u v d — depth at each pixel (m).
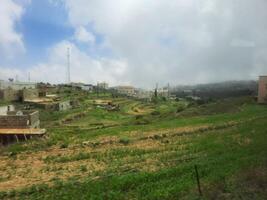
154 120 78.25
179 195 18.73
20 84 162.88
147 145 38.91
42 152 39.03
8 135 51.94
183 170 24.05
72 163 31.88
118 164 29.42
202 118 60.88
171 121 62.28
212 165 24.75
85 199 19.62
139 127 56.88
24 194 22.14
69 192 21.31
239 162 24.34
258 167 22.22
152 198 18.64
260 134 37.66
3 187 24.17
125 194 20.08
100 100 152.75
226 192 18.28
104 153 35.28
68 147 41.19
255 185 18.78
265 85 79.31
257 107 71.19
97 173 26.28
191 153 31.98
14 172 29.41
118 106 137.62
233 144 33.78
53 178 25.94
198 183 18.44
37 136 51.66
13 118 55.84
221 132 43.19
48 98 132.38
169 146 36.81
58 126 81.62
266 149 28.84
